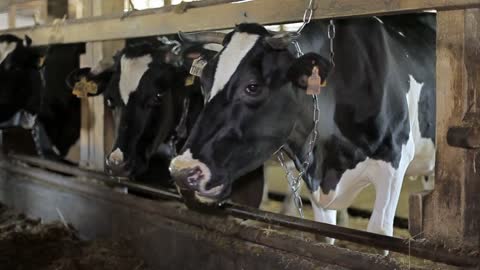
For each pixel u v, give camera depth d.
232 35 3.21
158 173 4.98
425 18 4.77
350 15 3.17
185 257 3.96
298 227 3.34
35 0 7.33
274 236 3.39
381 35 3.92
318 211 4.13
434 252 2.71
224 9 3.89
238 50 3.13
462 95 2.68
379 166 3.85
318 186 3.91
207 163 3.05
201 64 3.44
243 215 3.65
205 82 3.18
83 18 5.40
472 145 2.56
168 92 4.57
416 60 4.23
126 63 4.53
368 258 2.90
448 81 2.71
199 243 3.82
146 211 4.38
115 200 4.70
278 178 8.19
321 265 3.09
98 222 4.89
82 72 5.08
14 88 5.97
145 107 4.48
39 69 6.09
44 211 5.64
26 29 6.43
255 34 3.18
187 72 4.44
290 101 3.23
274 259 3.32
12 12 7.63
